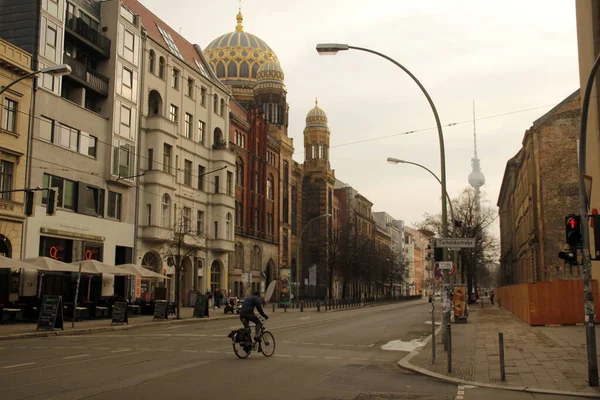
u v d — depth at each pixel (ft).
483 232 224.74
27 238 110.22
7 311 98.12
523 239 206.59
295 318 134.41
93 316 110.22
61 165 120.06
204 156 180.55
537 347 65.92
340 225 308.40
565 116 154.61
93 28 136.36
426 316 147.33
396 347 69.15
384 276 353.10
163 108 159.02
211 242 180.34
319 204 319.06
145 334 82.02
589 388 40.34
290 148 272.51
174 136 157.79
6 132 105.29
